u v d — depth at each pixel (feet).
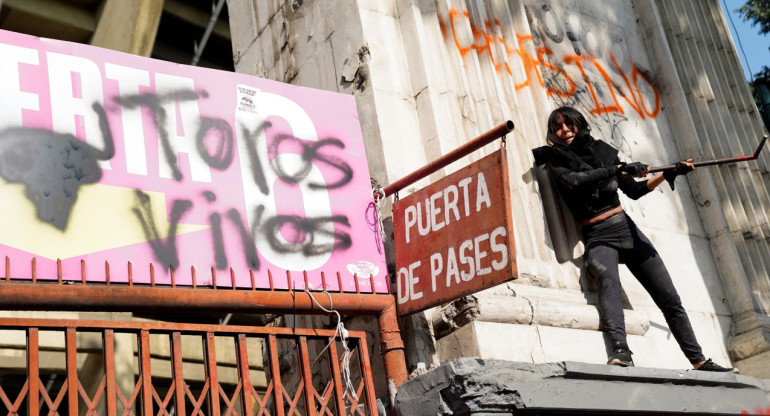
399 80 16.92
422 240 14.42
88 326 11.32
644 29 23.31
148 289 11.96
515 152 17.04
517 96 17.97
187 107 13.73
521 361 14.14
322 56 18.10
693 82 23.04
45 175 11.92
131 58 13.51
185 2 42.29
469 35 17.79
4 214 11.41
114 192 12.39
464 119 16.92
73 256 11.66
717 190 21.88
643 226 19.71
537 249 16.40
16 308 11.06
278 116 14.67
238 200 13.51
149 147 13.02
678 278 19.71
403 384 13.39
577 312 15.74
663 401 14.79
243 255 13.14
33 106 12.25
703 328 19.45
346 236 14.37
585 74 20.80
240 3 21.59
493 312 14.47
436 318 14.80
